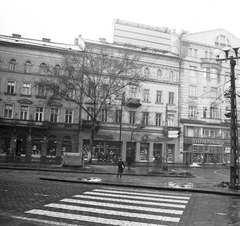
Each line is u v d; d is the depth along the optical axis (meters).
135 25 54.62
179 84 50.66
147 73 48.72
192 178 23.72
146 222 7.87
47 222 7.44
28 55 43.22
